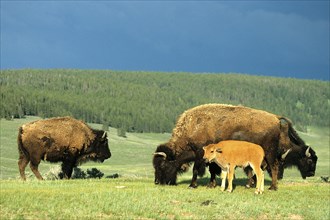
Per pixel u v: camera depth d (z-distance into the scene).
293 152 41.50
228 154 33.25
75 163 45.16
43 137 42.75
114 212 26.59
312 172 42.41
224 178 33.88
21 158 42.97
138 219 26.05
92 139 45.47
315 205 31.86
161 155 37.62
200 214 27.62
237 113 36.19
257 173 33.31
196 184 36.66
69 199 28.12
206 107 37.16
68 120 44.44
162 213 27.38
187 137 36.91
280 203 31.23
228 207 29.16
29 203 26.39
